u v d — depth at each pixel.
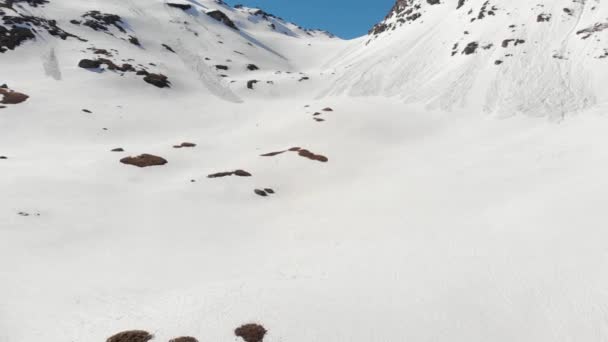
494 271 24.16
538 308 20.75
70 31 110.31
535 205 33.06
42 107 67.94
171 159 52.53
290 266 26.61
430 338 19.02
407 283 23.52
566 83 76.19
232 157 55.41
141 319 20.22
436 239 29.52
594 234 26.44
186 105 84.88
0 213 30.64
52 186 38.00
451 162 51.03
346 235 32.41
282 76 117.75
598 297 20.69
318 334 19.03
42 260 25.81
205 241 31.58
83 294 22.55
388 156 56.44
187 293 22.59
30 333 19.14
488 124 67.75
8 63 88.31
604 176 36.94
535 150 51.38
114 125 67.12
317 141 61.09
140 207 37.00
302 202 42.91
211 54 132.50
